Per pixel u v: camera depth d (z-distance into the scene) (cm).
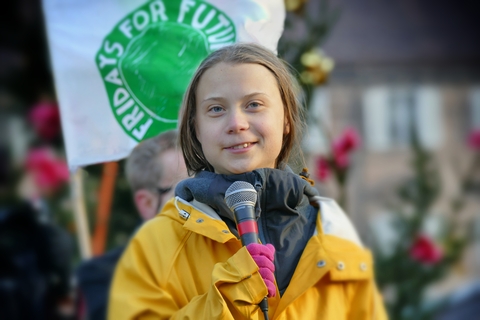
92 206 799
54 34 549
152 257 396
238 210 363
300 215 394
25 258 681
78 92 544
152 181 573
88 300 600
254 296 349
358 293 398
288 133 405
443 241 876
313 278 377
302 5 753
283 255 381
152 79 541
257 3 539
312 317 380
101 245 720
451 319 1142
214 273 360
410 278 842
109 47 548
